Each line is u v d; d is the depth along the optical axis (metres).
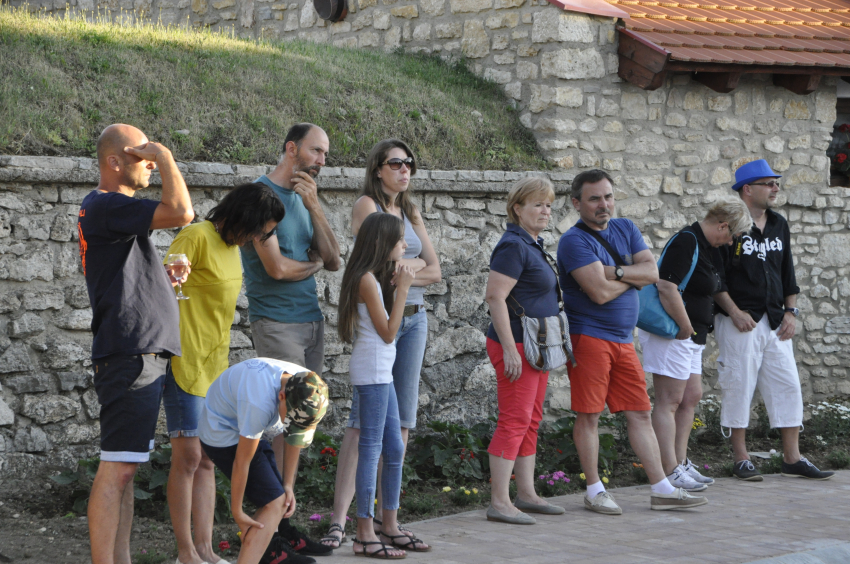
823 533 6.81
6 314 7.52
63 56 10.27
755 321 9.04
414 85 11.94
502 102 11.91
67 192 7.83
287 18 16.14
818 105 12.83
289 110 10.48
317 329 6.55
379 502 6.58
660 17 12.34
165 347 5.07
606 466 9.26
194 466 5.57
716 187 12.12
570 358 7.27
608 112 11.48
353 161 9.89
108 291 4.96
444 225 9.89
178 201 4.90
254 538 4.86
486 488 8.59
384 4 14.16
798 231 12.59
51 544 6.29
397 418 6.30
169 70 10.77
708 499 8.15
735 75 11.66
